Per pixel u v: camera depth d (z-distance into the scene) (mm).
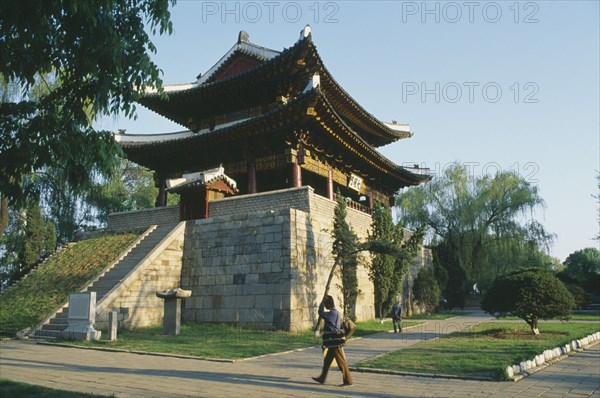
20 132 7172
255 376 9984
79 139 7477
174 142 28391
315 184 35375
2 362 12164
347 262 21797
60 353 13953
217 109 31781
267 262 20328
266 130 25406
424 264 37469
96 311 18312
